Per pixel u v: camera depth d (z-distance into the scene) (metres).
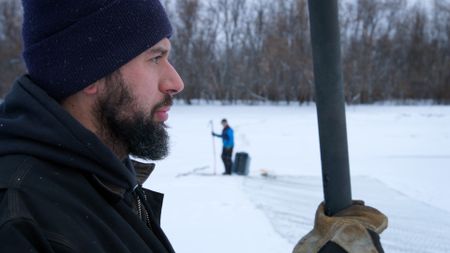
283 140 18.97
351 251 1.15
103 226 0.94
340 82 1.15
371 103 55.28
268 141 18.64
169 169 12.06
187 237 5.62
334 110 1.16
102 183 1.03
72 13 1.04
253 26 56.59
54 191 0.91
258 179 10.42
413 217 6.86
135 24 1.09
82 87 1.05
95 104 1.08
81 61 1.04
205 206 7.29
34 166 0.92
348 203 1.22
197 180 10.16
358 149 16.45
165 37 1.17
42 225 0.85
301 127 24.39
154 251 1.09
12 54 47.69
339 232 1.16
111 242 0.94
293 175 11.09
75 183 0.97
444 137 20.16
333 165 1.19
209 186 9.28
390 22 59.22
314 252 1.18
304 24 53.59
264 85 53.97
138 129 1.10
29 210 0.85
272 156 14.71
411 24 58.97
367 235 1.15
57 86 1.05
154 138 1.14
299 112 37.81
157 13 1.14
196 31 54.81
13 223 0.80
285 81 53.69
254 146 17.19
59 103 1.08
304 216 6.75
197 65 54.03
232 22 56.34
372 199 8.25
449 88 56.69
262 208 7.16
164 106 1.18
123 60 1.07
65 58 1.04
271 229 5.98
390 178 10.57
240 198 7.97
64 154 0.97
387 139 19.50
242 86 54.22
